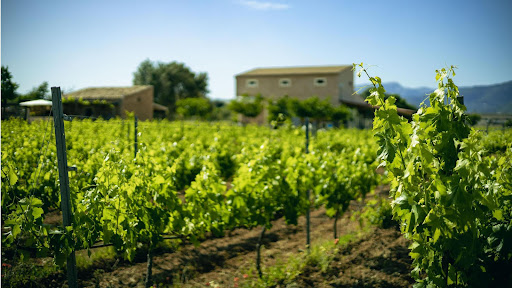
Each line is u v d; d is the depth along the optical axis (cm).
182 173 679
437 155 264
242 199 511
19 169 627
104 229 351
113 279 482
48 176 520
